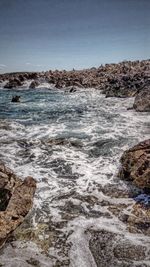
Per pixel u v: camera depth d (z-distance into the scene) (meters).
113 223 5.14
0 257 4.23
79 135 11.07
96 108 18.05
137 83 23.84
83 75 41.28
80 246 4.52
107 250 4.42
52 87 36.59
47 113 16.59
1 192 5.17
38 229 4.94
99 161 8.27
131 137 10.57
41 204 5.82
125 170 6.97
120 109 17.23
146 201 5.90
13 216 4.97
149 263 4.11
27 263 4.12
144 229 4.95
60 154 8.90
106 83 30.75
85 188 6.58
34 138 10.64
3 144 9.76
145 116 14.64
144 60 49.81
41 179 7.02
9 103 21.39
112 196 6.17
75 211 5.58
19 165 7.90
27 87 36.97
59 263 4.14
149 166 6.39
